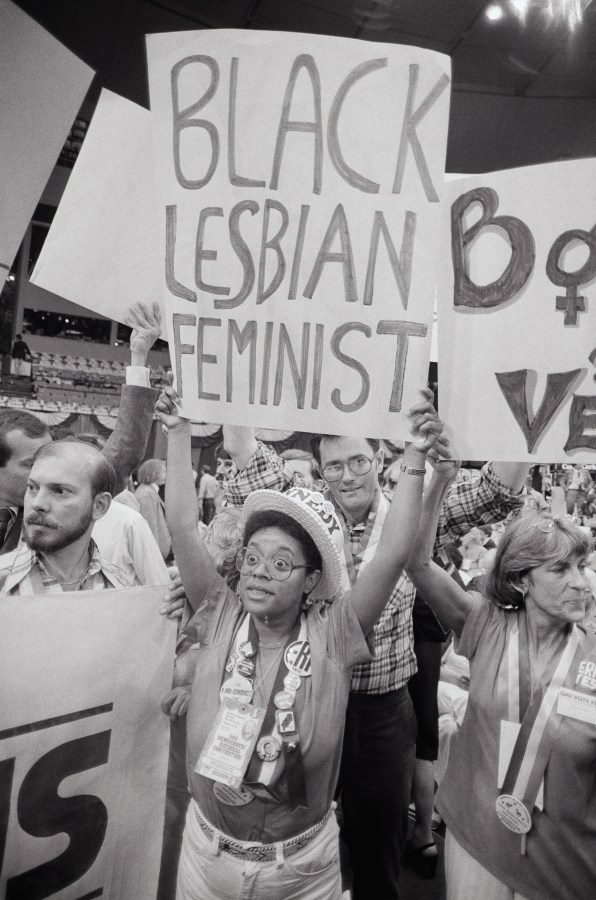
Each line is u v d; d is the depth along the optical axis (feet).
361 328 4.50
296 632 4.19
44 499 4.35
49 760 3.91
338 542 5.05
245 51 4.47
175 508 4.41
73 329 38.91
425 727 7.42
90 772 4.05
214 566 4.49
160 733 4.31
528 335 4.77
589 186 4.66
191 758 4.17
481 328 4.85
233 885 3.97
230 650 4.24
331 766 4.08
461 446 4.84
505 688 4.64
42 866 3.91
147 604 4.24
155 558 6.32
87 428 38.83
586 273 4.69
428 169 4.43
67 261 4.69
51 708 3.91
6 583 4.45
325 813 4.17
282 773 3.89
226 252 4.56
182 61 4.53
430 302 4.45
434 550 6.77
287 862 3.97
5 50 4.17
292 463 12.52
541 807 4.38
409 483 4.23
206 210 4.56
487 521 6.55
